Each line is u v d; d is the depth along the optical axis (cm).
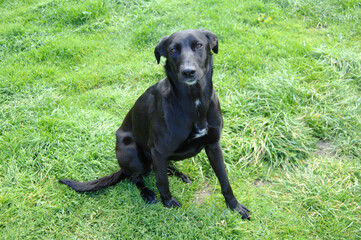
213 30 270
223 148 184
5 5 346
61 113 204
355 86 225
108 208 157
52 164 175
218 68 240
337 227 143
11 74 246
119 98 225
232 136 191
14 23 305
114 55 266
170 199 158
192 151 151
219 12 296
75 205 158
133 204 158
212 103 142
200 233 145
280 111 196
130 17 304
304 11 304
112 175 165
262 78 224
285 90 210
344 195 154
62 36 288
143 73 243
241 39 266
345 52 244
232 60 243
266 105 205
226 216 150
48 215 153
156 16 299
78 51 271
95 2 311
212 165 153
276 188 165
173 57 137
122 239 145
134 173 167
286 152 180
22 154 178
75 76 245
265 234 144
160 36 274
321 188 158
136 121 159
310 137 189
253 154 180
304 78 227
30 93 227
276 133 188
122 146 165
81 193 163
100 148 184
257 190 165
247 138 188
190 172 175
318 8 304
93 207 157
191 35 137
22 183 167
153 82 238
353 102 209
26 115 203
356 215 147
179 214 152
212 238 142
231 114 202
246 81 224
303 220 149
